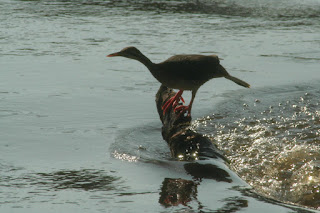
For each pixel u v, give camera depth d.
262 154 16.77
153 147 17.45
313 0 65.62
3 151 16.23
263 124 20.11
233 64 32.56
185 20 50.22
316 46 38.81
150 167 15.14
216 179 14.23
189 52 35.59
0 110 21.45
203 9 57.81
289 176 14.82
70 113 21.36
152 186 13.41
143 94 25.14
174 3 61.81
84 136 18.20
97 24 46.75
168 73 18.52
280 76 29.45
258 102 23.50
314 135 18.70
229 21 50.19
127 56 18.53
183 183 13.71
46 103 22.88
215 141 18.14
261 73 30.28
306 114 21.50
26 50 35.62
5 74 28.83
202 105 23.22
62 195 12.63
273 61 33.69
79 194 12.71
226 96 24.94
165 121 19.09
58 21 47.88
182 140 17.33
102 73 29.75
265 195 13.21
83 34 41.88
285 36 42.81
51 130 18.83
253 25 48.12
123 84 27.19
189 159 16.05
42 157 15.76
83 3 60.34
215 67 18.88
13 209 11.70
